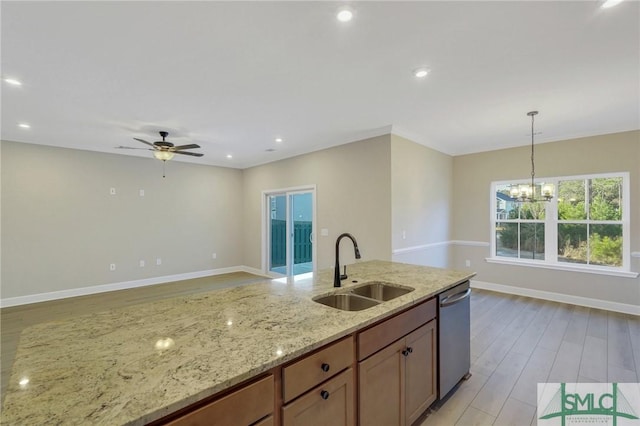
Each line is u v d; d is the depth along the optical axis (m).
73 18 1.83
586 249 4.49
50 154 4.95
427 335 2.01
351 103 3.29
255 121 3.90
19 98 3.08
